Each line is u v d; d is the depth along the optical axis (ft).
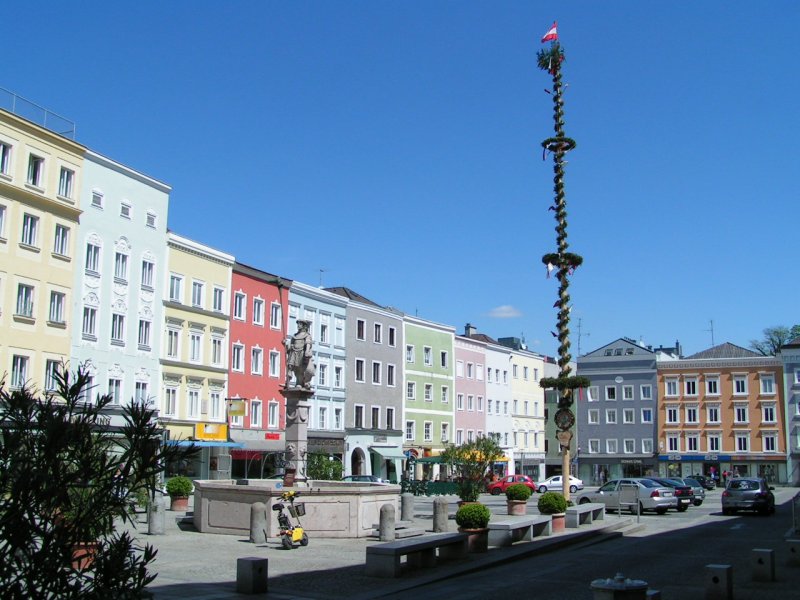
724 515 120.37
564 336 96.27
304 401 82.99
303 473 81.82
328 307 206.28
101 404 22.13
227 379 173.06
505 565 61.57
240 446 170.40
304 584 50.37
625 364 305.94
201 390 165.58
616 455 302.25
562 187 98.43
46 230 132.36
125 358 147.13
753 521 107.65
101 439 21.81
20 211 127.75
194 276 166.30
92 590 20.39
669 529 93.97
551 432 322.34
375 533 77.92
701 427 290.35
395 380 230.48
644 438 299.58
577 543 76.69
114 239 146.41
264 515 71.72
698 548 73.20
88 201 141.18
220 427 167.12
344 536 75.46
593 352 313.53
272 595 46.11
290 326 192.75
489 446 104.53
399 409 230.68
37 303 129.80
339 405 206.39
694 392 293.43
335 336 207.92
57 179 134.92
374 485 85.66
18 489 19.33
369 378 219.20
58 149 135.33
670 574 56.75
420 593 48.06
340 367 208.54
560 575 56.03
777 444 278.67
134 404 22.47
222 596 45.29
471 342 269.85
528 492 106.11
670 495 120.26
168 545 69.15
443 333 254.88
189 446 22.89
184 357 162.20
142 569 20.97
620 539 82.07
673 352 348.38
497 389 283.38
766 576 52.80
